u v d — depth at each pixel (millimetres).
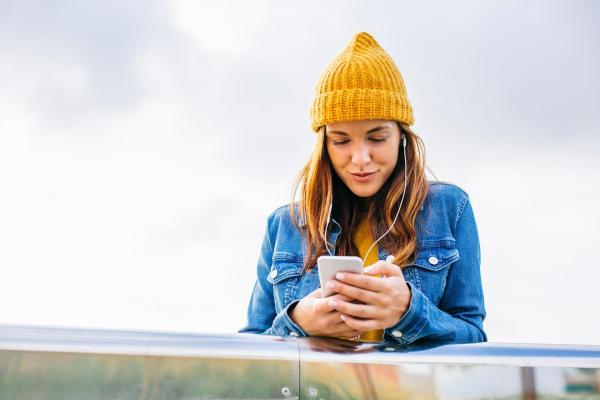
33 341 809
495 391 859
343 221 1539
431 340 1245
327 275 1104
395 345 897
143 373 814
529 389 863
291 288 1509
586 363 878
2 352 798
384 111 1396
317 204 1525
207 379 822
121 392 806
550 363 875
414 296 1163
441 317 1231
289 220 1606
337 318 1133
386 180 1521
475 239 1498
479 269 1478
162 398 812
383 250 1466
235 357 834
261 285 1627
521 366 870
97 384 805
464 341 1284
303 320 1162
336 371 847
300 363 844
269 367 837
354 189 1440
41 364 802
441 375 859
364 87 1405
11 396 790
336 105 1400
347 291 1093
